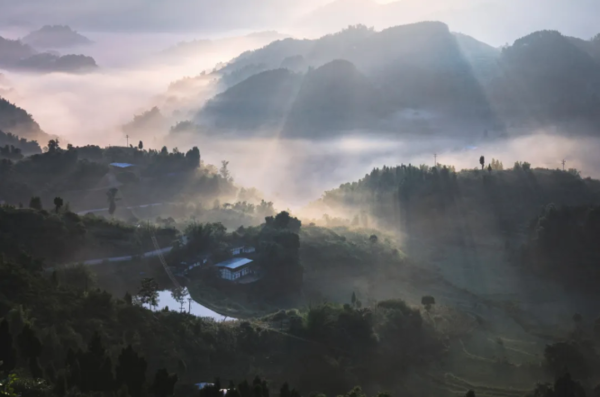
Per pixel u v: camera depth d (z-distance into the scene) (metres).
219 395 138.12
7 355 127.69
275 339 192.25
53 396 123.12
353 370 185.88
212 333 187.62
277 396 163.50
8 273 177.88
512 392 184.50
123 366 135.38
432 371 196.62
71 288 191.38
